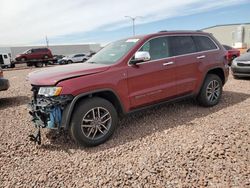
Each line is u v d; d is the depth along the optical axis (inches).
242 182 105.0
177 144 144.5
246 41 1540.4
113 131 161.9
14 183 117.7
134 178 114.1
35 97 156.1
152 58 180.7
